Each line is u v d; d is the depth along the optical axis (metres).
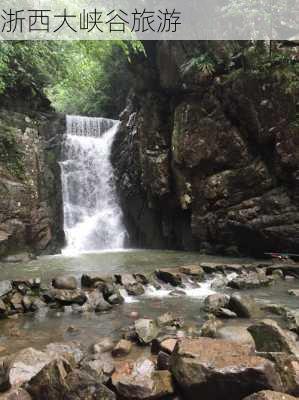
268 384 2.80
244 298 5.64
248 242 11.14
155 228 14.31
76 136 14.80
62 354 3.68
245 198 11.09
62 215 13.43
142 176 13.86
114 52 14.87
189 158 11.95
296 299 6.51
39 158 12.83
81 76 12.92
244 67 10.48
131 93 16.03
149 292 7.22
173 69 12.20
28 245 11.62
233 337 4.07
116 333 4.90
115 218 15.24
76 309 6.04
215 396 2.92
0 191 10.91
